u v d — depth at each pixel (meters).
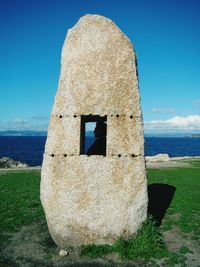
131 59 12.55
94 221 12.12
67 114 12.48
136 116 12.43
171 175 31.20
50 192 12.40
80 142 12.57
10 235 13.70
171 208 18.11
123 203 12.16
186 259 11.38
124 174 12.22
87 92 12.41
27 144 169.88
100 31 12.66
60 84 12.80
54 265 10.86
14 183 25.86
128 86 12.45
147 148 154.88
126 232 12.18
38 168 38.09
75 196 12.18
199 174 31.86
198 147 172.62
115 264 10.91
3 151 106.69
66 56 12.98
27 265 10.86
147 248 11.57
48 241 13.01
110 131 12.24
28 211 17.36
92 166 12.19
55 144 12.49
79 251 11.87
